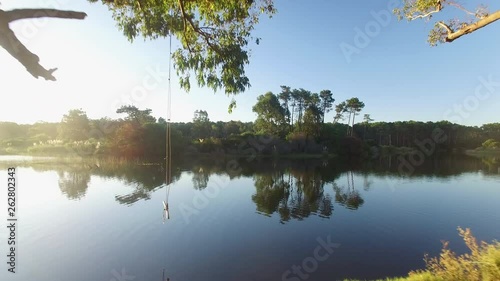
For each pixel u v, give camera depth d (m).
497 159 67.31
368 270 10.37
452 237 14.16
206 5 6.82
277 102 81.81
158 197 22.86
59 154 54.91
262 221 16.61
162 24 7.09
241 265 10.70
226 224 15.81
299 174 40.03
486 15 6.75
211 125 91.19
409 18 8.64
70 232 14.09
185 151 65.56
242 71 7.60
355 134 91.44
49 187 25.80
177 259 11.19
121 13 7.11
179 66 7.61
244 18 7.23
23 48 2.03
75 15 2.17
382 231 14.99
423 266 10.75
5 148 62.19
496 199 23.17
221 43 7.48
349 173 41.03
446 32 8.02
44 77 2.15
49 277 9.62
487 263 5.84
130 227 15.01
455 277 6.21
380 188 28.59
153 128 59.72
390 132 93.69
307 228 15.33
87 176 32.56
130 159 53.78
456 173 40.75
